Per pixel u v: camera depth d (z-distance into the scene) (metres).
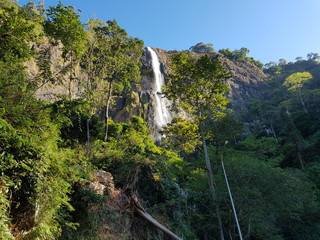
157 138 36.28
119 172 12.20
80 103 13.62
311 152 31.39
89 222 7.78
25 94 6.59
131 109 36.69
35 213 5.16
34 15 15.87
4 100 5.70
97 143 14.02
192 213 13.81
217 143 16.44
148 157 14.33
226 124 16.06
